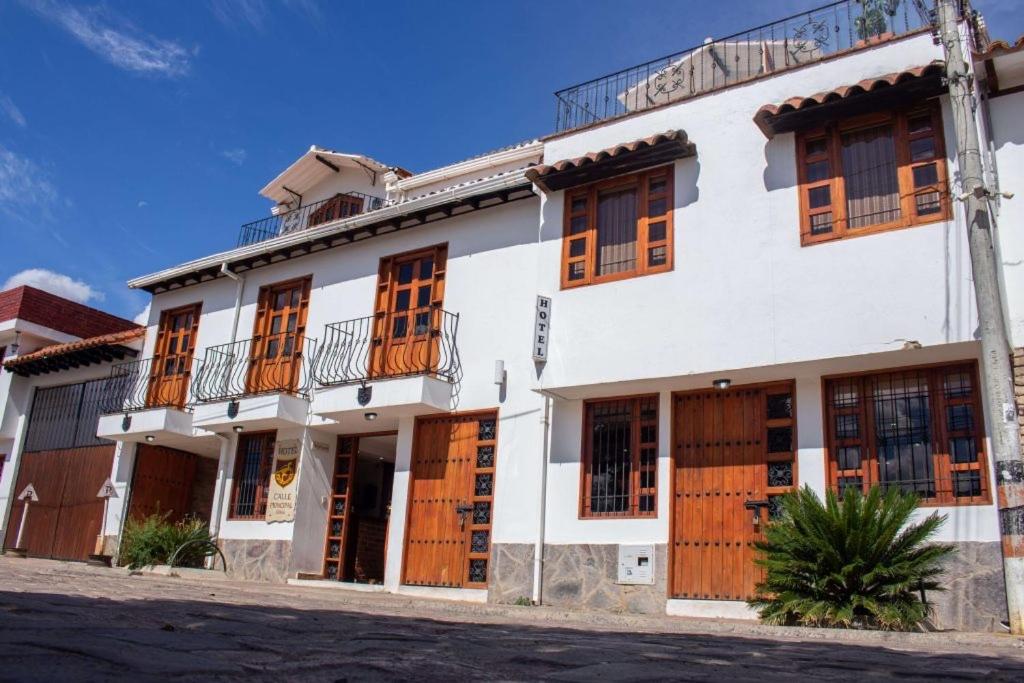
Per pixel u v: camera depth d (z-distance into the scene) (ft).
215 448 62.13
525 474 41.55
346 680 11.39
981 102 33.06
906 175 32.71
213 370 58.59
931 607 28.40
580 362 38.78
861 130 34.37
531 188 44.47
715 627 28.32
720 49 43.29
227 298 60.23
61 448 68.85
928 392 32.27
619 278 38.99
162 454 63.26
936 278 30.78
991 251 28.53
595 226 40.81
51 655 11.22
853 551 27.78
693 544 36.01
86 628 14.49
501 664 14.10
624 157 38.83
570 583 38.42
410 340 48.73
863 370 33.42
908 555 27.66
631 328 37.70
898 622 26.37
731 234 36.09
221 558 53.47
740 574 34.55
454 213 48.75
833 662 16.57
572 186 41.81
